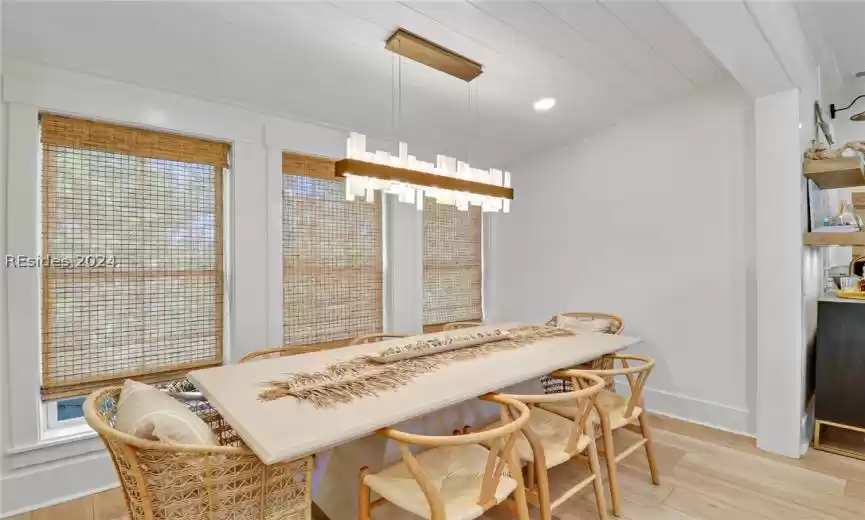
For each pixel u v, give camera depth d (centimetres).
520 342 254
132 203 247
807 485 231
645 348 353
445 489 146
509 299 455
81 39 202
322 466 205
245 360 248
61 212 226
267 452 115
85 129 231
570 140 398
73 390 230
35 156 217
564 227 407
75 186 229
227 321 283
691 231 326
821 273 329
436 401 154
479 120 343
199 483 124
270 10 195
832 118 370
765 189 271
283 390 166
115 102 236
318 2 192
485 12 207
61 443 225
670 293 338
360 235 350
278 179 300
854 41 274
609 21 223
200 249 272
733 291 306
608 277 376
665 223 340
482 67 261
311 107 293
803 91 271
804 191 272
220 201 280
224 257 282
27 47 203
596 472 192
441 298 422
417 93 290
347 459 191
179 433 124
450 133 366
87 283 233
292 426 131
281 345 300
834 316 267
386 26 212
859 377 258
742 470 248
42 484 219
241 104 278
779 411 268
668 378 340
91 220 234
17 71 210
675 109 333
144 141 250
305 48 228
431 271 412
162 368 257
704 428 312
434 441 126
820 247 324
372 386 171
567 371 198
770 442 272
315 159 321
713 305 316
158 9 188
